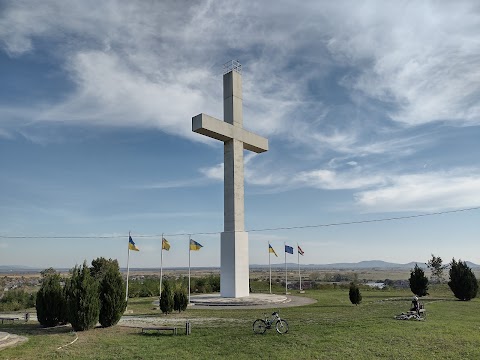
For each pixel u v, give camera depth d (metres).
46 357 12.56
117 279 18.88
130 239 32.25
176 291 24.88
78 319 17.22
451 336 14.38
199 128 29.70
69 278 19.97
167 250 33.66
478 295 34.50
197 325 18.47
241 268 30.59
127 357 12.39
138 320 20.89
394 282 64.44
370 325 16.48
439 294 36.59
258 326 15.99
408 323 16.98
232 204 31.16
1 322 21.78
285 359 11.72
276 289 45.75
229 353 12.58
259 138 34.66
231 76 33.47
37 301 19.56
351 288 27.59
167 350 13.20
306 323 17.62
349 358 11.73
